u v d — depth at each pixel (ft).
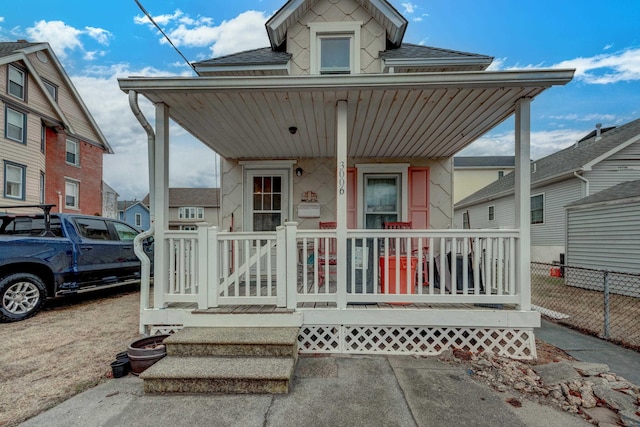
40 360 11.13
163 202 12.12
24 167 39.29
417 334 11.78
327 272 11.86
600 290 25.76
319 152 19.79
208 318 11.43
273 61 19.52
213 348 10.03
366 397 8.69
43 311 17.69
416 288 15.11
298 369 10.36
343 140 11.91
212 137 16.66
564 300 22.06
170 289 12.19
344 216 11.76
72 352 11.82
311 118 13.93
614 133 41.83
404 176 20.77
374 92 11.32
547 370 10.01
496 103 12.25
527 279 11.48
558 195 37.24
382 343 12.44
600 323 16.06
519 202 11.62
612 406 8.18
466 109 12.87
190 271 13.33
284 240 11.87
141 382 9.57
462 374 10.08
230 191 21.13
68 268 17.26
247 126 14.93
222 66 19.51
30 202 39.88
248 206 21.07
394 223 18.38
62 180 47.26
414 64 18.98
